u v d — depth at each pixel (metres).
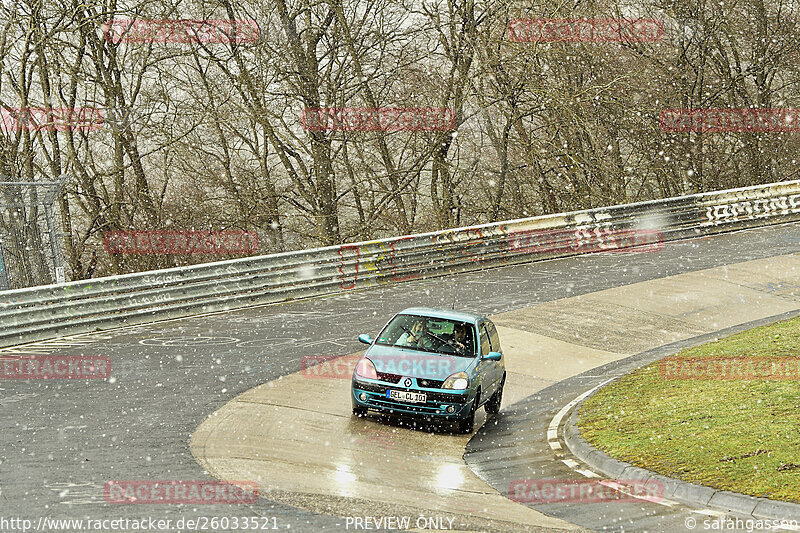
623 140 55.47
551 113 48.81
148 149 47.94
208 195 49.75
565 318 28.39
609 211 42.44
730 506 11.05
